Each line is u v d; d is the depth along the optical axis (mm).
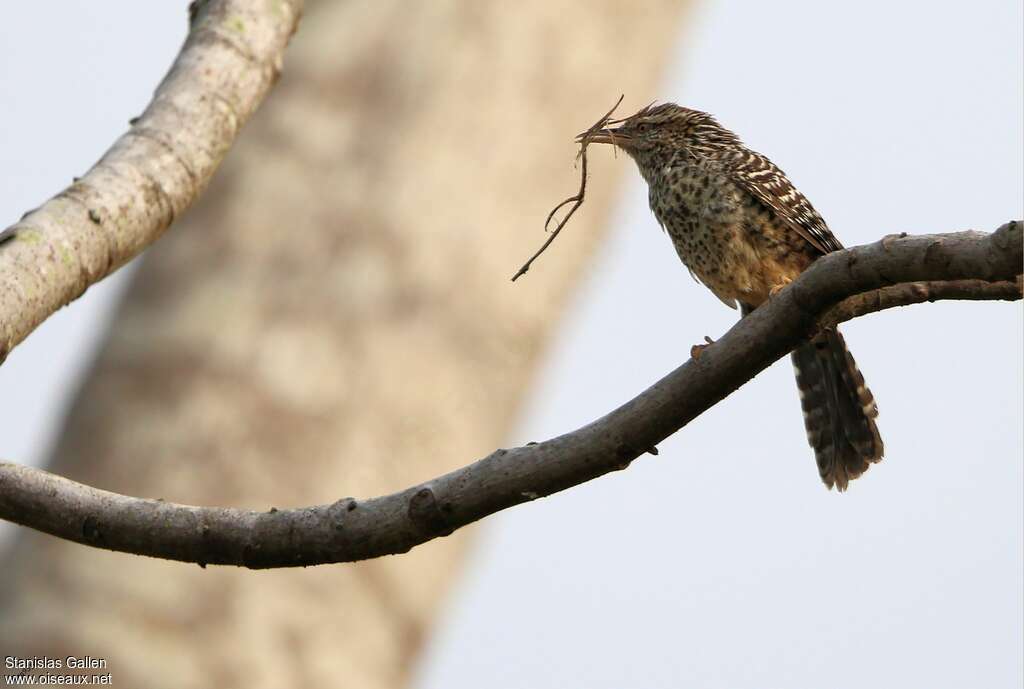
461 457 11828
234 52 7953
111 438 11453
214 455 11344
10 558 11352
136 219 7332
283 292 11828
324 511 6426
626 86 13055
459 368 11930
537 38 12719
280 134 12336
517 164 12461
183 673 10867
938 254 6031
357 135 12297
